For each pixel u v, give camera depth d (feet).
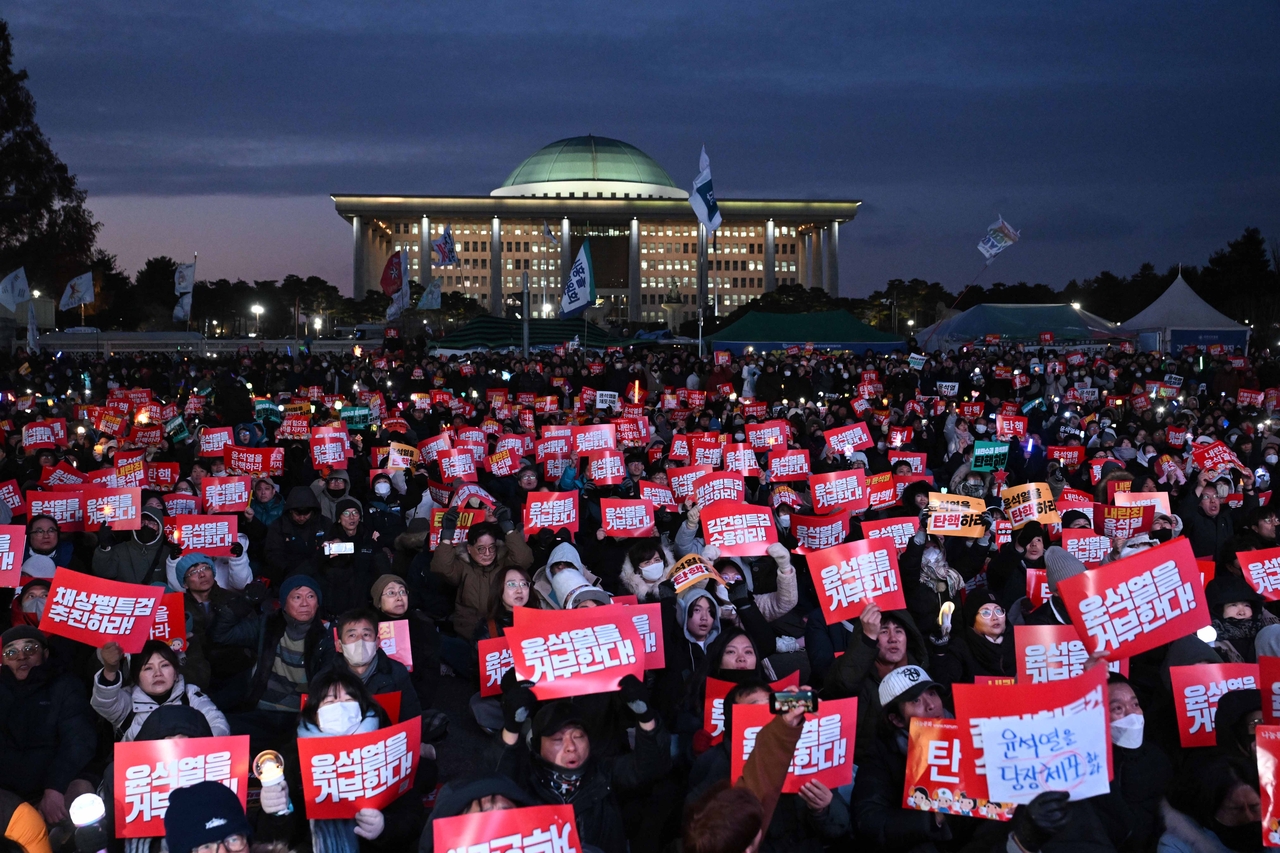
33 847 15.21
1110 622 17.79
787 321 150.41
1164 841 14.61
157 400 76.43
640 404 71.31
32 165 221.66
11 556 25.31
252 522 35.47
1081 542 28.99
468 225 606.96
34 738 19.76
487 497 36.24
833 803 15.90
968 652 21.88
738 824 10.89
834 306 437.58
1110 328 149.69
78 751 19.66
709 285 626.23
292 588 20.80
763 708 15.52
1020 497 33.78
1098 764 13.29
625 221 579.89
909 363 107.45
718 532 27.02
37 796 19.76
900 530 28.99
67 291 144.15
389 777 15.72
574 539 34.86
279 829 15.84
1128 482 37.42
